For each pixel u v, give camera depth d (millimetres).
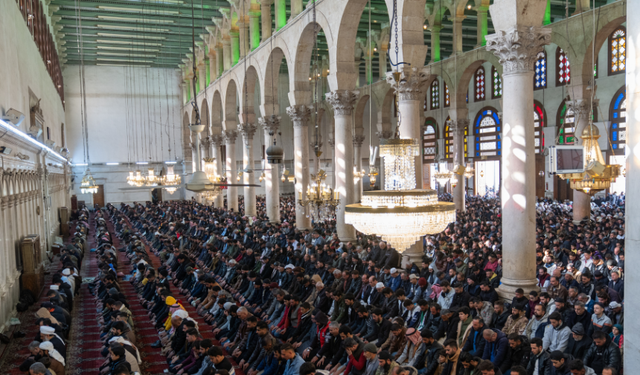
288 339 8141
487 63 32156
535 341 5469
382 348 7059
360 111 31125
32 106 15086
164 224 21828
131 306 11438
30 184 13570
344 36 13969
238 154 39719
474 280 8750
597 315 6320
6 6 10906
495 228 15266
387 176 4035
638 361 3453
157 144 37906
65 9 24391
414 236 3902
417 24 10750
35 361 6109
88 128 36344
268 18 20281
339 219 14555
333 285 9859
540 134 28984
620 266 9219
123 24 26688
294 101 17438
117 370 5430
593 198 24938
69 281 11508
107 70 36594
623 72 24156
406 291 9148
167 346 8359
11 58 11359
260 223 19078
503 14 7941
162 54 34281
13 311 10602
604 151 25094
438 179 19922
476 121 33375
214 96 28797
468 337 6492
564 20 17391
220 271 13391
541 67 28641
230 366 6004
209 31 27484
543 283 8773
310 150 39531
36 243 12492
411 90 10750
